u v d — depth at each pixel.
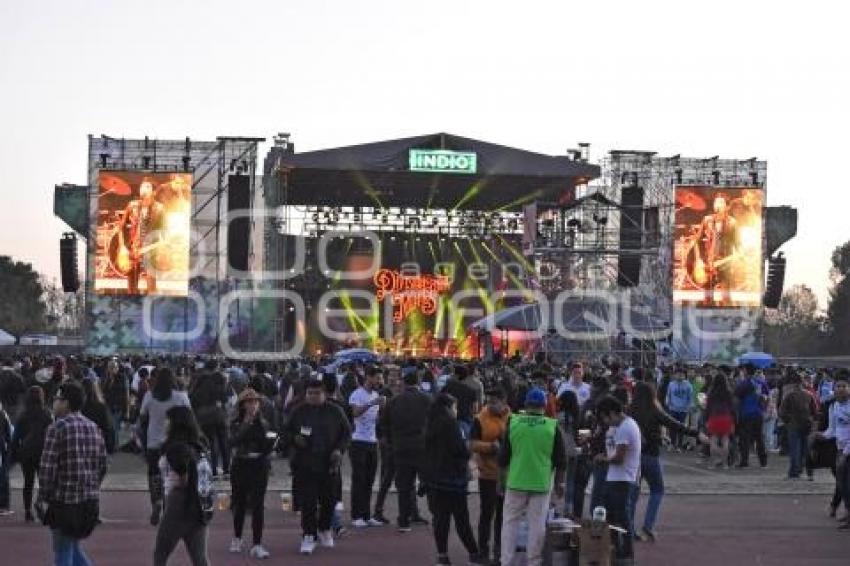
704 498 19.00
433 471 12.65
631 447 12.27
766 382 28.53
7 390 21.08
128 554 12.91
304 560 12.79
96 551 13.09
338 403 14.72
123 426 29.56
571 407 14.58
